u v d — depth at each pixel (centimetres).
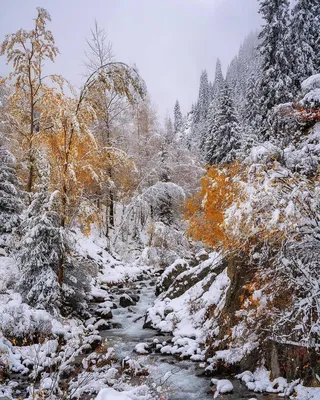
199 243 2433
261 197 665
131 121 2664
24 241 1062
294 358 730
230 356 842
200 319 1113
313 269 711
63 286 1132
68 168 1100
